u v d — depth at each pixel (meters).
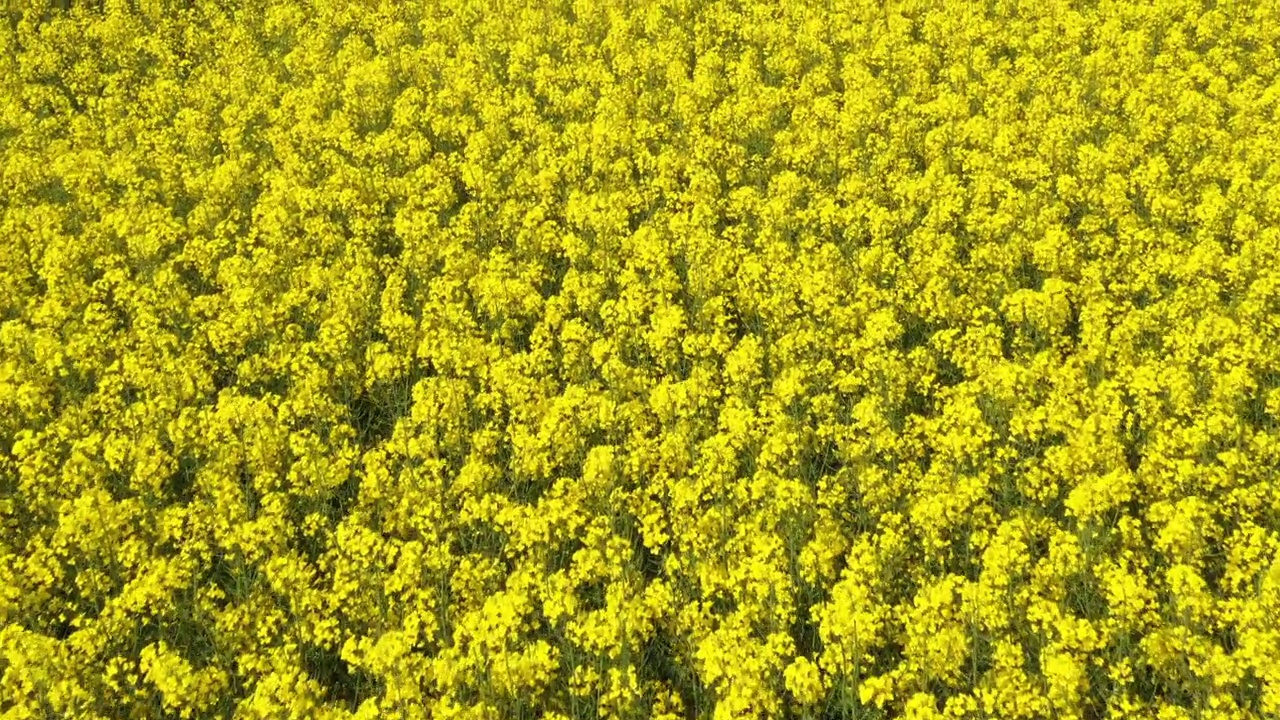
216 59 27.27
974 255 16.19
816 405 13.05
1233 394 12.67
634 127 21.97
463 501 11.81
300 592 10.34
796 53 25.50
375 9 30.00
